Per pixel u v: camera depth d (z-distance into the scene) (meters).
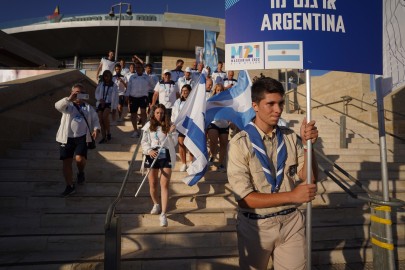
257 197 1.91
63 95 8.62
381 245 2.72
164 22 21.70
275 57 2.29
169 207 4.74
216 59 16.70
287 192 1.86
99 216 4.27
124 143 6.93
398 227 4.39
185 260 3.58
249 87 4.69
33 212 4.29
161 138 4.42
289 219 2.11
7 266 3.38
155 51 25.47
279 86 2.08
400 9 2.64
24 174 5.08
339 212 4.66
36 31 22.53
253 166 2.08
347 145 7.29
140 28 22.00
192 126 4.23
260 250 2.10
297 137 2.36
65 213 4.27
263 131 2.19
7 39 14.01
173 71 8.70
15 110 6.14
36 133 7.01
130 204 4.66
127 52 25.69
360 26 2.38
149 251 3.80
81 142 4.75
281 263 2.09
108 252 2.37
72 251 3.79
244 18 2.36
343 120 7.13
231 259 3.61
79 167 4.80
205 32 16.84
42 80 7.34
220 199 4.84
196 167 4.07
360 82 11.58
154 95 7.52
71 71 9.38
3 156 5.69
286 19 2.29
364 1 2.41
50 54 26.31
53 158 5.72
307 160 2.06
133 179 5.20
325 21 2.31
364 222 4.48
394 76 2.62
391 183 5.45
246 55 2.34
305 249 2.12
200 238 4.02
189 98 4.46
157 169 4.42
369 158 6.68
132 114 7.39
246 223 2.13
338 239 4.22
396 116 9.12
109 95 6.83
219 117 4.63
